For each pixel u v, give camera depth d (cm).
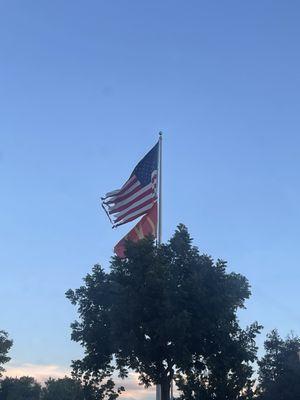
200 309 2453
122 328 2459
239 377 2616
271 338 4394
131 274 2545
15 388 10144
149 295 2430
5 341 6844
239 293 2594
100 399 2723
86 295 2731
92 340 2658
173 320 2317
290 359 4259
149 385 2634
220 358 2534
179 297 2425
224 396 2636
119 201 2941
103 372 2755
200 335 2433
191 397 2691
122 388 2752
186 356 2389
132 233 2869
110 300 2675
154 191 2908
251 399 2750
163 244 2638
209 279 2525
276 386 4109
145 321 2436
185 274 2539
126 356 2556
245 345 2592
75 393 3052
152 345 2408
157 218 2881
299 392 4034
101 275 2764
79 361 2717
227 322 2500
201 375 2695
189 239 2620
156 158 2975
